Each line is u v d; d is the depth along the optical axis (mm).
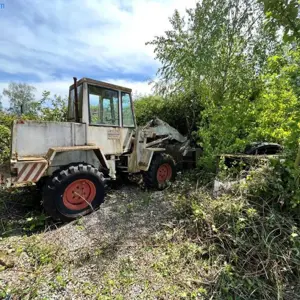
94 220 2541
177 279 1652
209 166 3625
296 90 1859
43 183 2902
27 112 5504
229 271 1693
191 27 4230
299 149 1857
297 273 1701
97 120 3350
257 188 2225
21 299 1466
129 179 4344
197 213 2152
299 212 2076
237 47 3938
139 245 2037
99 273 1707
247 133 3555
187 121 5242
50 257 1894
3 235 2332
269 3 1354
